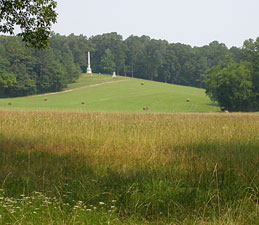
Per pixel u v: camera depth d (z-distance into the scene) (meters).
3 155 11.52
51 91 131.75
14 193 7.71
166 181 8.25
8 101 95.50
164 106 84.81
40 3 14.95
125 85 132.62
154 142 14.03
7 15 15.23
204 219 6.34
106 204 6.98
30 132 17.53
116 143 13.89
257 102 94.06
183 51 197.12
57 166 10.18
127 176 9.14
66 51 181.25
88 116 29.41
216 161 10.14
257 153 11.12
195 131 17.25
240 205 6.69
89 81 150.88
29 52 130.88
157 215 6.57
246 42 112.44
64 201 7.23
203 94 113.19
